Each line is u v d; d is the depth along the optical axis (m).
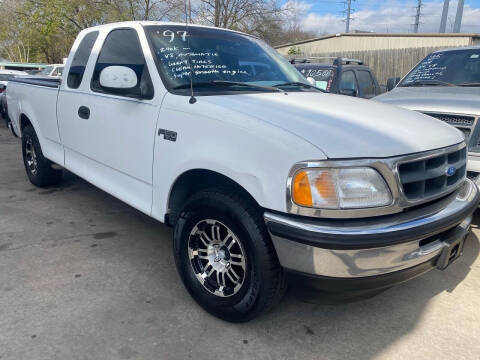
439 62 5.57
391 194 2.12
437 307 2.90
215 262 2.62
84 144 3.71
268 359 2.33
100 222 4.16
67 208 4.52
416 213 2.25
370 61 15.80
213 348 2.40
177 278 3.14
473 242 3.93
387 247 2.07
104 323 2.56
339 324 2.68
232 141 2.32
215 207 2.44
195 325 2.59
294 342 2.48
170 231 3.99
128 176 3.20
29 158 5.15
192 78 2.96
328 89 7.27
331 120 2.38
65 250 3.51
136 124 3.00
